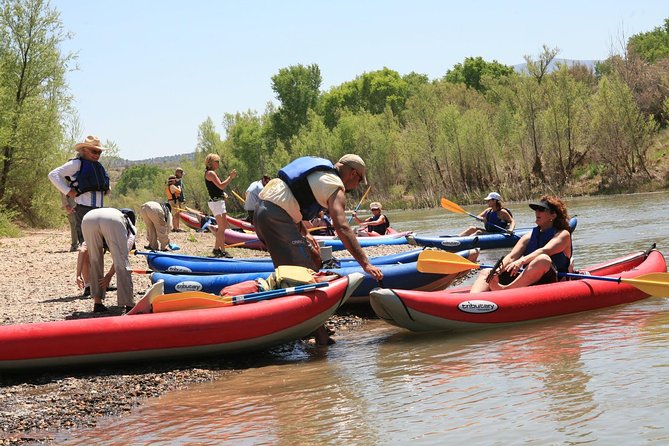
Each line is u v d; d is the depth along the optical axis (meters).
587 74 58.56
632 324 6.37
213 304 6.30
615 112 34.41
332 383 5.30
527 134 39.91
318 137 59.12
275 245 6.75
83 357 5.88
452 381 5.02
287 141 80.06
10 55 22.95
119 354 5.95
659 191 31.52
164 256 9.38
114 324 5.95
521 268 7.58
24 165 23.38
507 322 6.88
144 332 5.96
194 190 70.31
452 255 7.71
